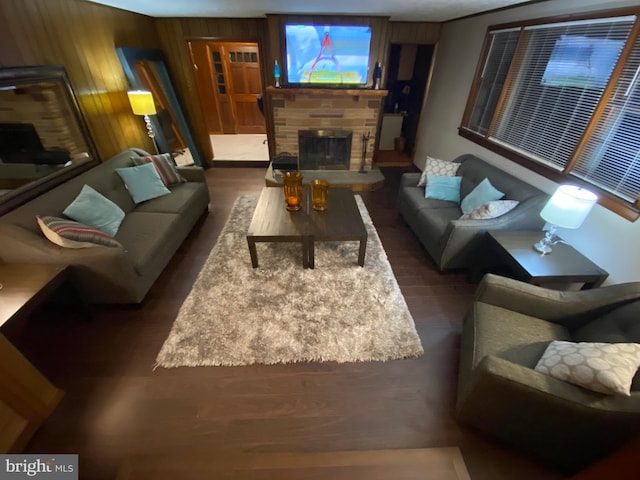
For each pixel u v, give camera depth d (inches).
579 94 89.0
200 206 134.3
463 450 60.3
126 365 74.8
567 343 55.6
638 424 46.2
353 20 152.6
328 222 105.6
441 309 93.9
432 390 71.0
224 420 64.2
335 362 76.2
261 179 188.2
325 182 107.7
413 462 57.8
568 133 92.7
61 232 75.7
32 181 91.1
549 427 52.3
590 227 86.0
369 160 189.6
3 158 82.1
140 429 62.4
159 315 89.4
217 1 119.3
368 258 115.0
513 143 119.0
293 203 110.9
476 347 63.1
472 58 146.9
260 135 281.4
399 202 143.3
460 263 104.3
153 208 115.7
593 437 49.9
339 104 172.2
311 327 85.0
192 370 73.8
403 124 235.8
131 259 87.4
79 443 60.1
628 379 45.8
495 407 55.0
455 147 163.8
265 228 101.7
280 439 61.1
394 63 212.8
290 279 102.8
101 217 94.7
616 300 61.7
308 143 183.6
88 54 117.1
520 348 61.4
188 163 186.7
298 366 75.2
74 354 77.2
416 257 118.4
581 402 46.8
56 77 99.0
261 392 69.4
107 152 126.5
